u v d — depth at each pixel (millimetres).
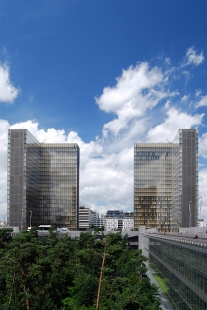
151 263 116688
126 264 84250
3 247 96375
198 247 45281
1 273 56531
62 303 65562
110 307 55844
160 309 58594
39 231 168000
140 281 71562
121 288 61969
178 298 61250
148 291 63344
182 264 57469
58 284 66312
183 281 56312
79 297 64312
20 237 77250
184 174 195375
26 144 199375
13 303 56719
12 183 196250
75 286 69312
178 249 61500
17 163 197625
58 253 74500
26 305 57781
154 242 107438
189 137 198250
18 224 192375
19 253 57250
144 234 150750
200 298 44219
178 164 198875
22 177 196125
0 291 60125
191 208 191500
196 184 194250
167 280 76438
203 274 42906
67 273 71438
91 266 79875
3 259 61500
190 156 196750
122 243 112938
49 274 62250
